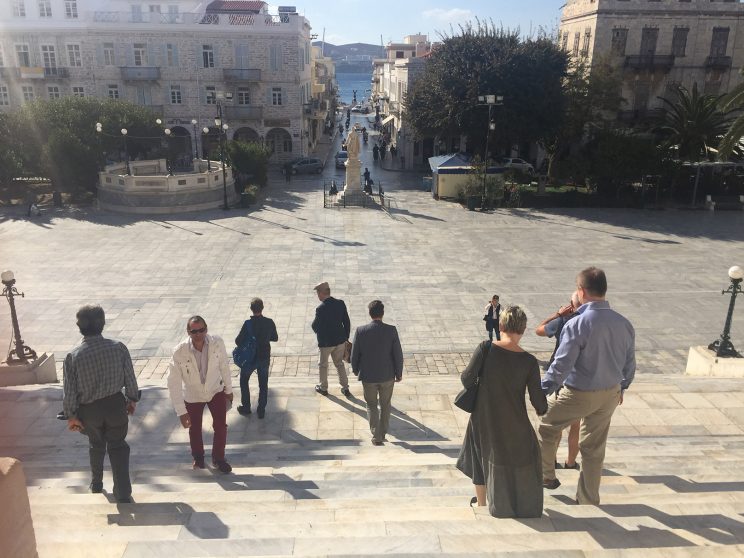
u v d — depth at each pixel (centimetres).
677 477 553
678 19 4050
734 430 847
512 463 413
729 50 4106
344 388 1039
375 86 10931
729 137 2323
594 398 449
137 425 929
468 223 2875
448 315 1727
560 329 535
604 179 3353
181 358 652
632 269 2158
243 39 4634
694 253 2367
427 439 873
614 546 356
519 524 393
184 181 3103
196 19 4584
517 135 3678
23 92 4625
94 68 4597
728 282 2028
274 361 1434
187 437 889
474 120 3666
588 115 3894
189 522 437
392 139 6044
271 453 795
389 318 1703
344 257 2275
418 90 4041
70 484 631
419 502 492
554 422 479
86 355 509
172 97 4709
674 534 371
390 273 2092
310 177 4403
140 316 1706
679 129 3416
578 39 4409
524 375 411
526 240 2555
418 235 2628
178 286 1952
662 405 921
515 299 1855
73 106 3544
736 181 3544
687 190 3525
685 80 4156
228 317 1700
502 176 3378
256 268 2136
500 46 3731
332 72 10375
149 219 2938
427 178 3891
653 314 1750
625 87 4162
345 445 859
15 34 4525
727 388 984
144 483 624
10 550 246
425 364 1433
